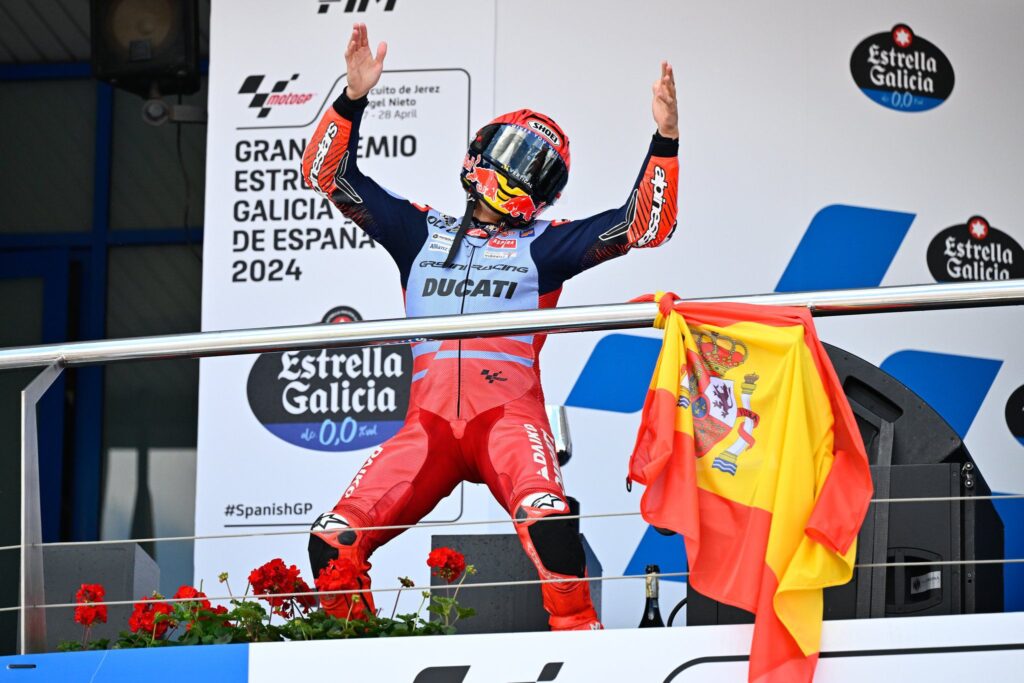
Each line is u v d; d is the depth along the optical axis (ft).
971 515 37.93
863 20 68.28
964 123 67.92
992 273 67.15
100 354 40.27
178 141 81.51
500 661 37.06
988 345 65.46
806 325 37.45
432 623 40.57
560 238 50.57
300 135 67.87
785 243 66.64
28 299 88.12
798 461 36.22
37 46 89.30
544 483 44.98
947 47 68.44
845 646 35.83
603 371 65.16
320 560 44.57
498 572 43.57
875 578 37.47
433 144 67.67
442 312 49.85
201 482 64.95
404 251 51.72
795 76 67.87
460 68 68.13
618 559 63.36
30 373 84.23
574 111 67.87
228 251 67.05
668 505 36.70
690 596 38.14
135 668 38.06
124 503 85.20
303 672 37.60
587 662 36.78
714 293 66.18
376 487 46.96
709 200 67.00
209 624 40.55
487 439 47.78
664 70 47.44
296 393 65.31
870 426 40.40
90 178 89.10
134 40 71.31
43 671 38.24
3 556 67.36
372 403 65.05
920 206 67.21
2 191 89.10
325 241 66.80
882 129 67.62
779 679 35.14
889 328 65.62
